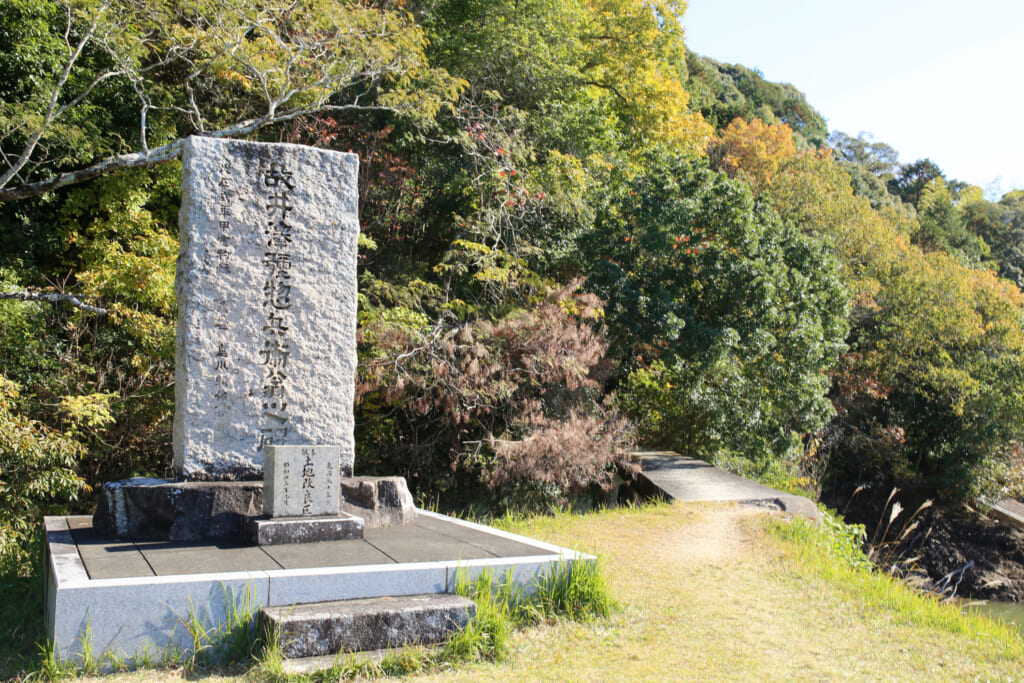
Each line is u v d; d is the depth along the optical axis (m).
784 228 15.49
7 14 10.05
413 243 14.46
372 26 11.58
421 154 14.38
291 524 5.64
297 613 4.21
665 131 20.92
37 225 10.96
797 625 5.40
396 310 11.16
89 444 10.05
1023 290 37.34
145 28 11.55
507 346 11.34
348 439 6.76
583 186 13.75
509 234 13.07
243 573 4.44
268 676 3.89
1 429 7.79
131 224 10.99
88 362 10.30
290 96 11.42
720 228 13.77
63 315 10.43
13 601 5.53
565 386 11.79
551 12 15.99
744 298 13.49
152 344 10.03
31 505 8.76
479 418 11.77
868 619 5.67
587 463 10.98
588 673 4.23
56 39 10.44
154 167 11.68
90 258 10.66
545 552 5.52
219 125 12.96
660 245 13.11
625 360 14.48
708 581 6.40
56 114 9.32
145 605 4.13
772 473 15.62
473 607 4.58
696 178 14.21
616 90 20.81
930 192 45.56
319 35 11.81
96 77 10.62
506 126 14.18
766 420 14.77
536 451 10.66
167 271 10.22
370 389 10.54
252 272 6.47
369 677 3.99
